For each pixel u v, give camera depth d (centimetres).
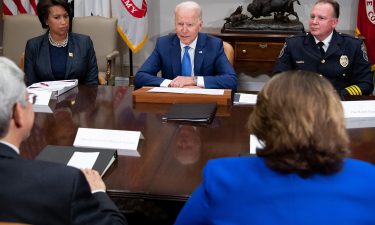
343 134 89
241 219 91
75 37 295
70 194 96
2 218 94
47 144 170
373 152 163
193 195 100
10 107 99
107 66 346
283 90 91
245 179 93
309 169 90
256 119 95
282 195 89
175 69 268
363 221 88
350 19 419
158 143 172
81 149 159
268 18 417
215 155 160
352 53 271
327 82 92
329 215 87
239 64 389
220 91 230
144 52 459
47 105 221
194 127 190
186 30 258
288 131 88
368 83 271
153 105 222
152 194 133
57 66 291
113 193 135
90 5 419
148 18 445
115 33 373
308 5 417
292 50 281
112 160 153
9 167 98
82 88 258
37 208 94
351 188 89
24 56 295
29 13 427
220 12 431
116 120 200
